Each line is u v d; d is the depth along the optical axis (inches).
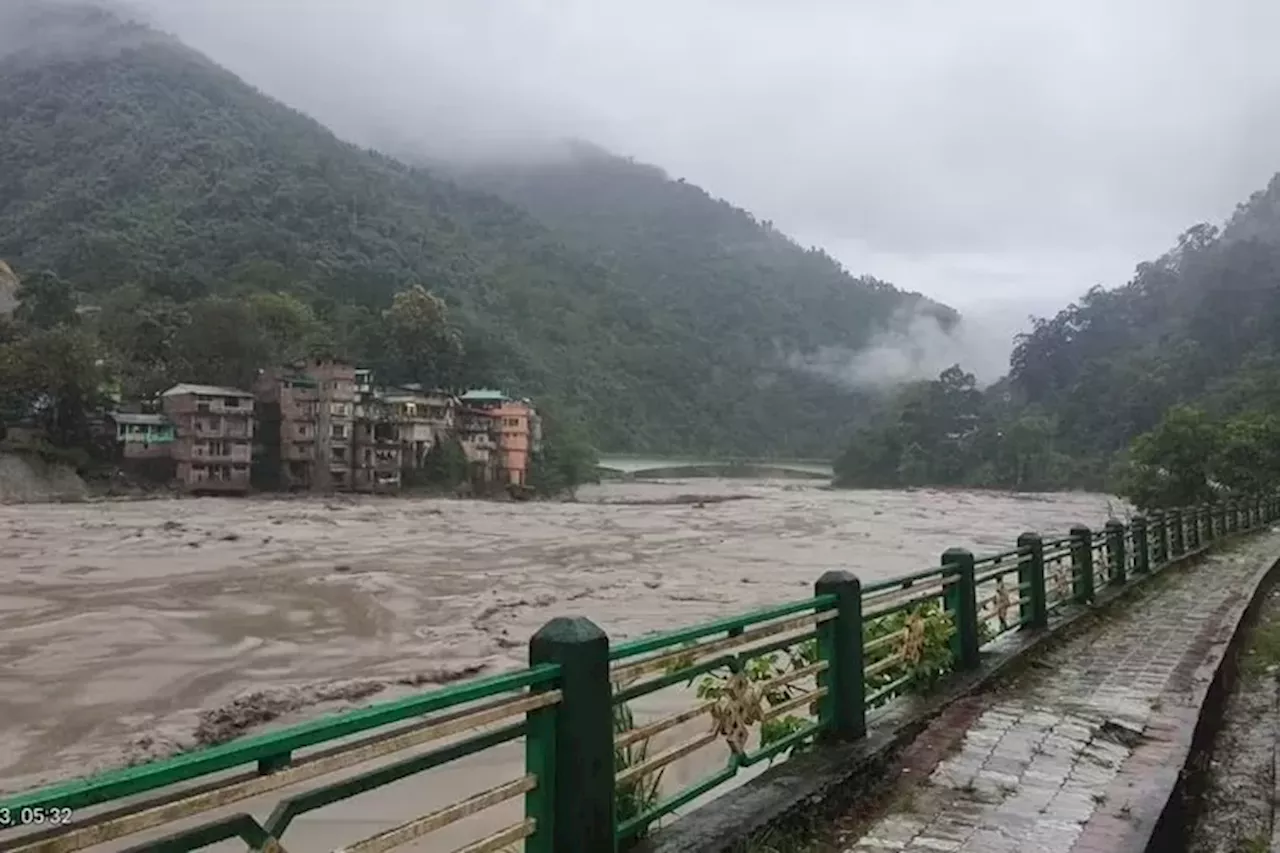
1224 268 3833.7
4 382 2144.4
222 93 6387.8
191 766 87.8
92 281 3535.9
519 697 123.6
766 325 7096.5
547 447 3196.4
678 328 6279.5
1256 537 930.1
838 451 5132.9
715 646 167.3
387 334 3225.9
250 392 2501.2
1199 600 491.2
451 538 1582.2
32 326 2522.1
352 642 708.0
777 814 164.4
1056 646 356.2
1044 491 3572.8
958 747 222.7
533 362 4495.6
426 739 110.0
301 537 1497.3
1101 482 3385.8
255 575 1050.1
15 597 883.4
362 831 321.1
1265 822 207.0
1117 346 4325.8
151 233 4023.1
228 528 1588.3
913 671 253.8
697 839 152.4
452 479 2704.2
